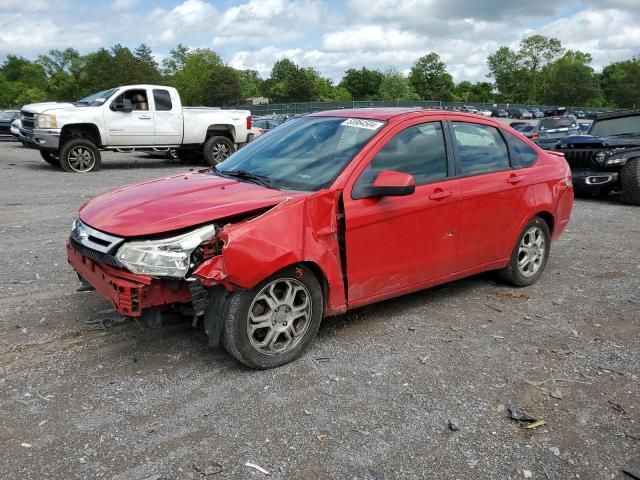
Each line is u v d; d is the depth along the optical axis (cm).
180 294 366
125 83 10794
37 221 823
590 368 399
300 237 374
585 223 912
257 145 502
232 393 353
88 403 338
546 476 286
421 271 462
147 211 375
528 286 574
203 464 288
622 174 1088
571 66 11731
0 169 1502
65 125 1430
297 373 380
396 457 297
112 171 1521
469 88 13925
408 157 451
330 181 406
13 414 326
